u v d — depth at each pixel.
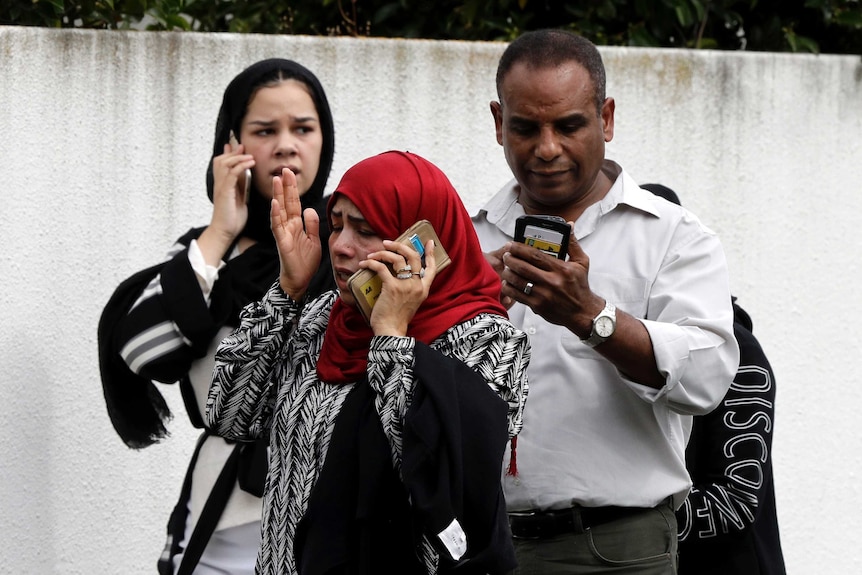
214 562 10.75
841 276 15.00
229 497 10.76
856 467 14.91
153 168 14.02
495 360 8.84
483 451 8.46
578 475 10.29
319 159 11.98
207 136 14.14
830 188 15.00
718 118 14.86
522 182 10.72
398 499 8.63
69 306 13.77
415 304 8.83
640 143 14.77
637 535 10.28
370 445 8.62
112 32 13.93
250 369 9.53
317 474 8.91
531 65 10.46
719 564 11.16
